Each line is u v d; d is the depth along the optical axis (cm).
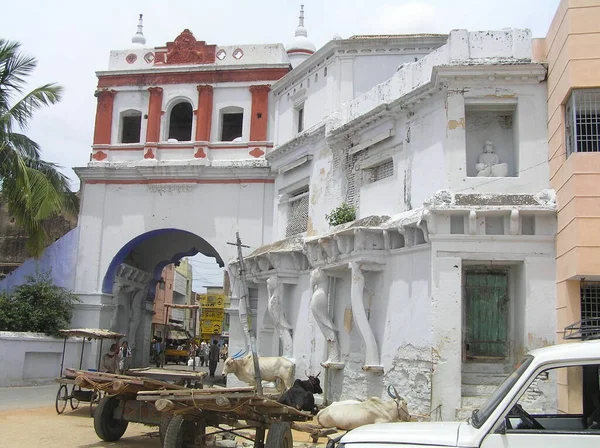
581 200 1167
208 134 2436
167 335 4975
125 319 2698
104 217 2473
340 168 1817
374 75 1908
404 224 1398
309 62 2086
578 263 1144
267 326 2059
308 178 2045
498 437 486
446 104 1392
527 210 1274
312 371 1764
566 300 1212
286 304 1942
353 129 1720
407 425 562
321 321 1659
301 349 1847
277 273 1909
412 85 1543
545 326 1265
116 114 2548
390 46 1908
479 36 1431
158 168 2411
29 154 2230
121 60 2588
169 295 5222
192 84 2497
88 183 2503
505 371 1330
